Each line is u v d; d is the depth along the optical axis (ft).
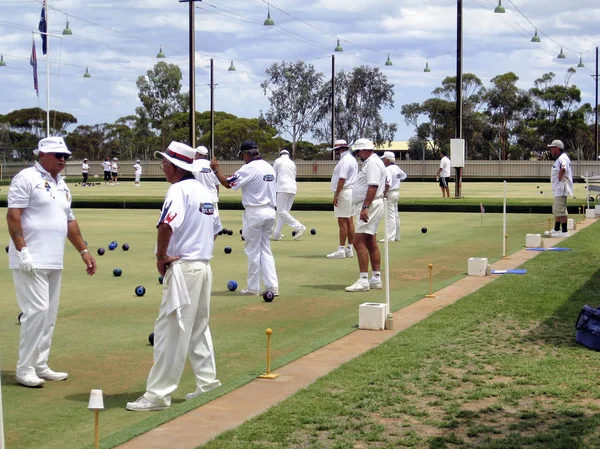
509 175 204.85
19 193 22.21
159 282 39.93
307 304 34.30
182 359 20.04
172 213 19.56
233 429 17.39
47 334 22.86
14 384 22.41
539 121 256.73
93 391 15.70
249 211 35.81
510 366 22.47
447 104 262.88
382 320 27.89
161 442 16.75
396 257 49.57
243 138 267.39
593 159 222.48
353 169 48.96
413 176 209.56
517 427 17.54
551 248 50.31
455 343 25.34
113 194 125.18
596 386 20.48
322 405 19.08
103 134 302.66
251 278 36.47
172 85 286.05
